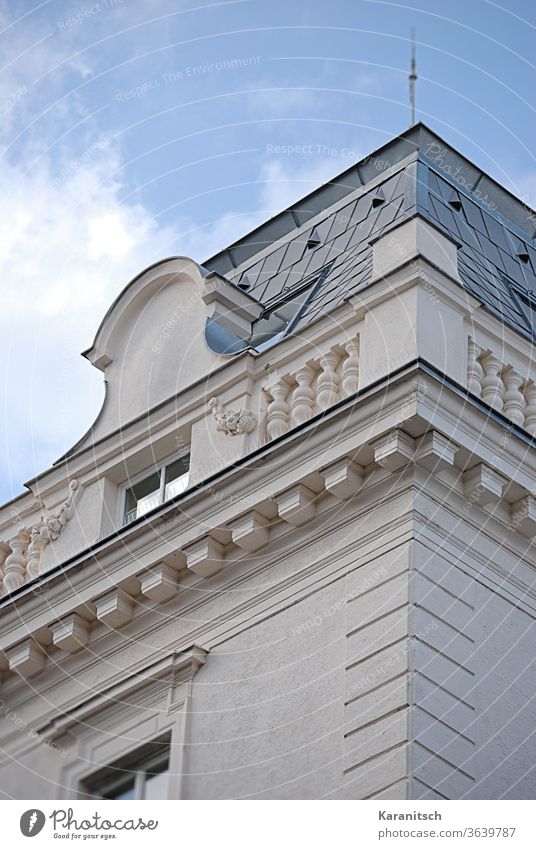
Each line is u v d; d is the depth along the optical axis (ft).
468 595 61.16
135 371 74.08
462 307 66.33
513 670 61.05
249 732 60.90
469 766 57.36
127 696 64.69
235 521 64.59
